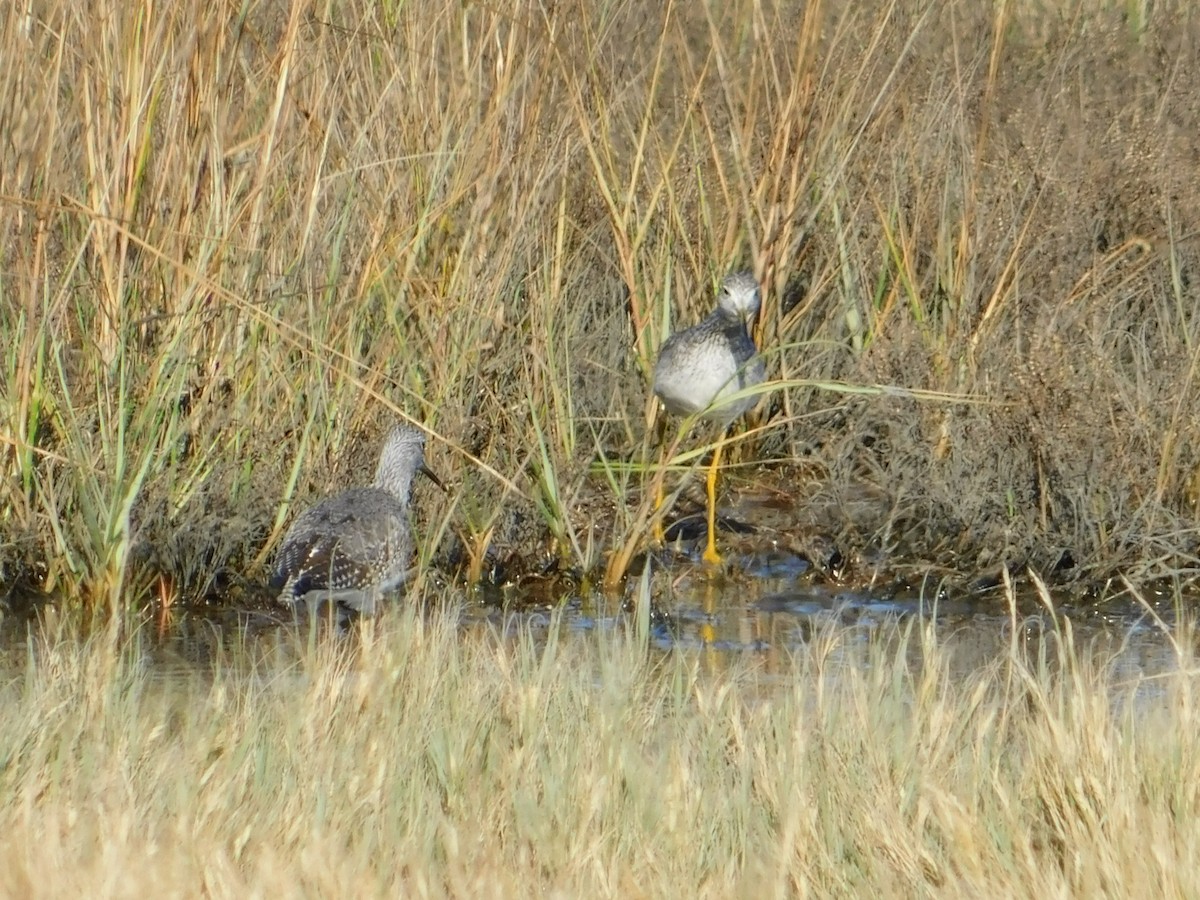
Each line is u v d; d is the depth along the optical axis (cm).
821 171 1476
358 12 1316
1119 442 1238
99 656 925
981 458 1273
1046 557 1241
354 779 746
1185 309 1468
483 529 1241
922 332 1412
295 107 1230
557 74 1336
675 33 1462
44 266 1161
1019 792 752
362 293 1221
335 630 1098
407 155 1243
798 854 697
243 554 1223
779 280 1456
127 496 1145
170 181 1184
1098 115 1592
